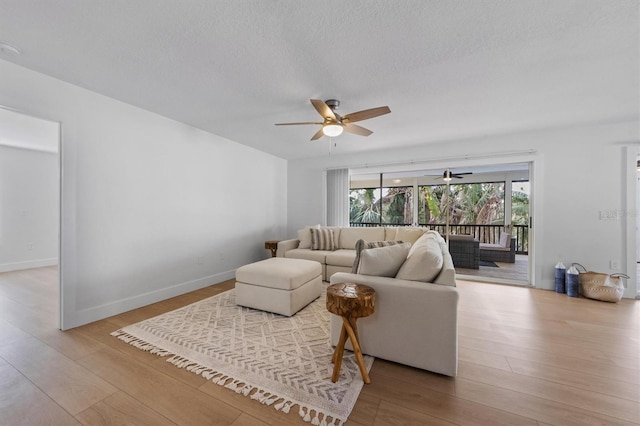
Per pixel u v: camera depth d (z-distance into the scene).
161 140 3.13
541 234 3.64
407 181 5.66
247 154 4.56
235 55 1.89
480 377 1.66
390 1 1.39
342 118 2.47
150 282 3.02
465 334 2.25
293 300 2.66
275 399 1.46
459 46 1.77
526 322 2.50
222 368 1.75
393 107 2.80
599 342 2.10
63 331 2.28
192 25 1.58
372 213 5.92
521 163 3.84
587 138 3.43
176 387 1.57
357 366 1.79
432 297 1.68
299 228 5.59
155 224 3.08
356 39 1.71
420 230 3.97
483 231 5.69
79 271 2.41
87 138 2.46
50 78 2.22
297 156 5.36
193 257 3.56
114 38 1.72
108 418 1.33
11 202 4.59
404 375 1.69
